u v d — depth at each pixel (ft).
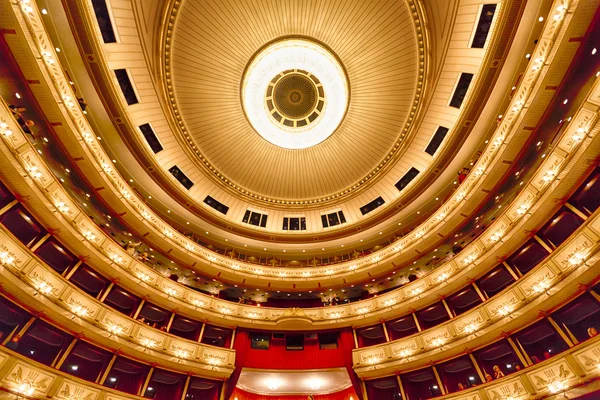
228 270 63.36
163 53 49.16
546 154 40.45
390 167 65.21
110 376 43.91
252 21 50.21
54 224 38.65
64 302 37.42
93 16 40.22
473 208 52.47
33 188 35.24
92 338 39.52
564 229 38.91
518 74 43.57
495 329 40.24
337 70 55.72
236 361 52.26
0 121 31.83
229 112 59.77
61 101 39.17
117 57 45.06
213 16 48.39
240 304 60.34
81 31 40.04
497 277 46.57
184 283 63.00
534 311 37.09
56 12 37.83
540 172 38.91
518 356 38.60
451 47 46.60
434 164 58.08
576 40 32.65
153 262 59.62
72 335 38.52
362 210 71.67
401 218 67.62
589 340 30.53
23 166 34.09
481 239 48.14
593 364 29.84
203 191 67.36
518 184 46.85
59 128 40.81
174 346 47.73
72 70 42.96
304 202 73.26
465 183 53.31
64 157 44.16
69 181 46.11
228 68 54.44
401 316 55.01
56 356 37.11
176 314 53.42
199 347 50.03
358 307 59.41
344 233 71.92
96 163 46.47
